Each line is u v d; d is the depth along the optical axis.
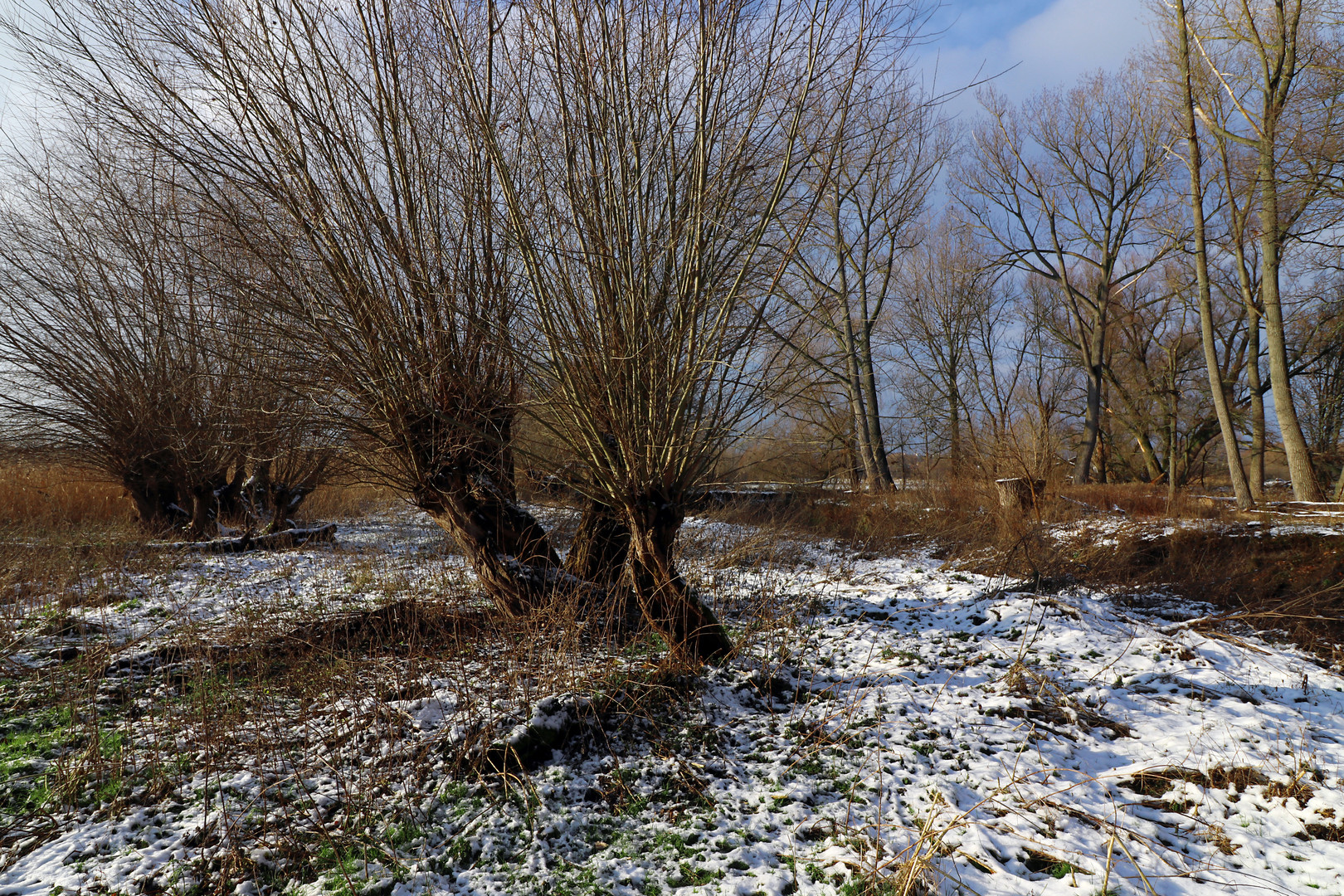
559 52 4.05
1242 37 13.47
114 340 10.17
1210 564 7.98
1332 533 7.97
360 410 4.90
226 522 11.97
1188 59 13.71
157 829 3.17
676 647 4.68
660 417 4.43
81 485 13.23
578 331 4.30
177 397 8.98
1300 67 13.09
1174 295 24.72
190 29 4.35
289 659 5.13
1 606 6.26
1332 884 2.70
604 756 3.80
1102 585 7.38
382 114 4.57
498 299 4.94
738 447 5.12
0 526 10.65
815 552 10.46
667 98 4.20
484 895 2.75
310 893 2.76
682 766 3.67
